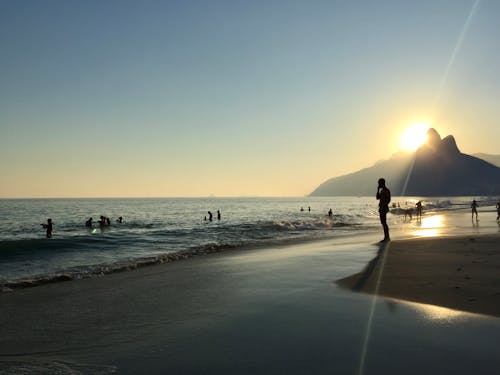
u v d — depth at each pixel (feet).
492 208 227.40
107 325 19.04
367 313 19.16
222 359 13.96
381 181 53.26
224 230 91.25
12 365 14.05
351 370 12.60
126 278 33.22
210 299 23.73
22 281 32.76
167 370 13.19
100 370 13.41
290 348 14.79
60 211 327.06
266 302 22.13
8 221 189.16
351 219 150.30
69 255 53.93
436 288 23.99
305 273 31.01
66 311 22.17
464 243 46.60
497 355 13.65
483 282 25.30
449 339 15.28
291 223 106.93
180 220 185.16
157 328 18.20
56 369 13.60
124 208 412.57
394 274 28.89
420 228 86.33
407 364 12.96
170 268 38.11
